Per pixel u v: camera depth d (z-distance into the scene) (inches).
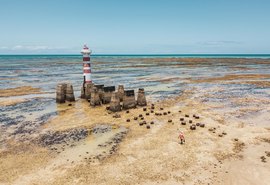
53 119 1122.0
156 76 2728.8
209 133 917.8
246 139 864.9
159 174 651.5
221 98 1524.4
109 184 611.2
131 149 797.2
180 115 1148.5
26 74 3029.0
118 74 2962.6
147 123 1039.0
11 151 797.2
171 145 819.4
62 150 800.9
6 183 619.8
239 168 677.3
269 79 2399.1
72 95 1449.3
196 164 698.2
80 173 660.7
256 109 1259.2
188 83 2170.3
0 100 1514.5
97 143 851.4
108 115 1163.9
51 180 630.5
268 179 625.3
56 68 4003.4
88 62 1505.9
